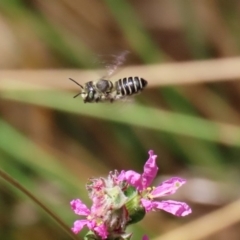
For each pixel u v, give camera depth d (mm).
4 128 322
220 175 334
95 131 342
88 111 319
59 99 320
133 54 335
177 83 321
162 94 335
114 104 293
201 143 334
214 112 337
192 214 332
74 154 341
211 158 335
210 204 333
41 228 324
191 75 320
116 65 291
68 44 337
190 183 334
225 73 317
